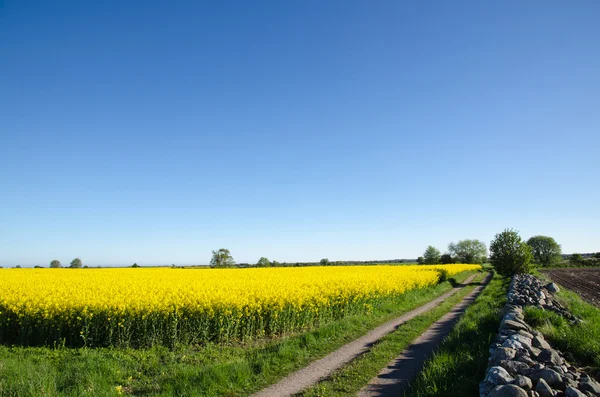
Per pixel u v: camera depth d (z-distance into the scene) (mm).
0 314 14336
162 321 13070
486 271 80812
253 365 9477
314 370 9266
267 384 8359
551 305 15398
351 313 18188
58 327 13461
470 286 38250
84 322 13305
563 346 9516
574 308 15758
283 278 27594
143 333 13180
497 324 12984
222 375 8352
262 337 14484
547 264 108938
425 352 10758
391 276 31953
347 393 7680
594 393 6148
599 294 27281
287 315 15484
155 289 18938
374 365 9484
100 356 11141
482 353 8969
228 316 13891
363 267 53188
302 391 7871
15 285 21078
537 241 112750
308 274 34188
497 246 45531
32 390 7621
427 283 32031
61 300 14586
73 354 11766
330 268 50000
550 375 6227
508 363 6727
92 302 13898
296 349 10945
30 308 13570
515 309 12578
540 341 8789
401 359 10078
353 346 11680
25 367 9328
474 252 115188
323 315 17312
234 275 31734
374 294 21203
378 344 11625
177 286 20500
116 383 8711
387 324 15680
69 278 27453
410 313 18938
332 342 12102
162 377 8992
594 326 10578
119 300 14016
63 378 8750
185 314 13773
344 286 21188
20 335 13758
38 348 12484
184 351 12102
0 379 8422
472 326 12492
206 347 12688
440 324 15430
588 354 8688
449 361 8656
